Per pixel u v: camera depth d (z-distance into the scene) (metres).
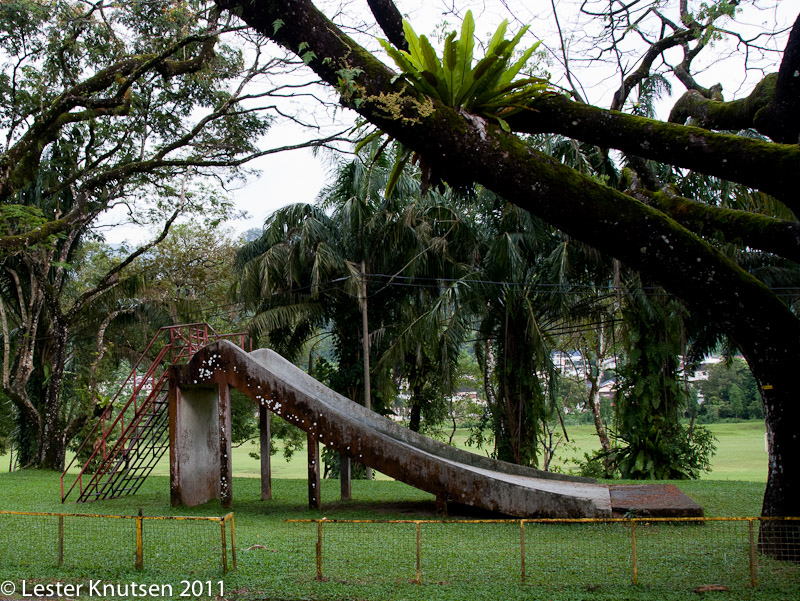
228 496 11.95
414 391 22.33
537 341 18.17
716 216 7.56
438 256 19.75
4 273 22.77
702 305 6.89
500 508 10.21
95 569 6.77
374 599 5.83
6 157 10.52
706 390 37.62
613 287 18.34
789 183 5.98
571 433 43.09
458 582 6.29
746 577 6.32
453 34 6.05
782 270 18.31
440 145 6.30
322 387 14.28
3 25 13.20
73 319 22.00
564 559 7.11
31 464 21.50
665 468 17.72
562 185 6.32
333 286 20.70
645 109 13.64
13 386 21.67
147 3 12.02
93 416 21.58
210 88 15.40
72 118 11.89
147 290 24.81
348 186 20.47
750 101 6.97
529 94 6.46
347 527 9.57
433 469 10.62
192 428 12.93
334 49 6.55
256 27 6.81
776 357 6.95
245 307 21.27
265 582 6.31
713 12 8.09
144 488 15.41
